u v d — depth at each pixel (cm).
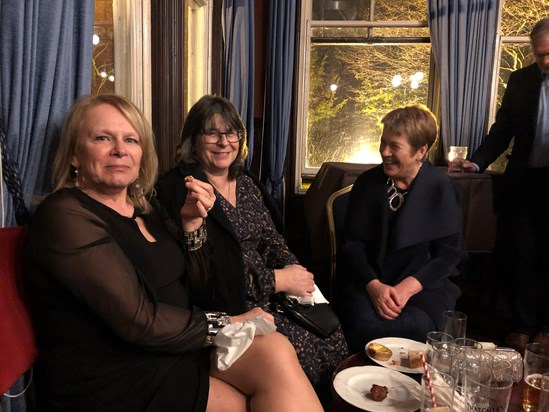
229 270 166
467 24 343
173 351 119
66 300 109
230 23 346
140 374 115
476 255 323
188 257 145
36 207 121
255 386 125
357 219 201
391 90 385
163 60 218
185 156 181
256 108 376
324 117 395
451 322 145
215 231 167
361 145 397
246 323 126
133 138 124
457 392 120
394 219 194
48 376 110
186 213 140
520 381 130
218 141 176
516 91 260
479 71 346
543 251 267
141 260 124
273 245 196
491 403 106
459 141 357
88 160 118
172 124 235
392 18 373
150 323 112
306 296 179
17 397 113
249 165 363
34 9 111
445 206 191
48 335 110
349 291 197
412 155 186
